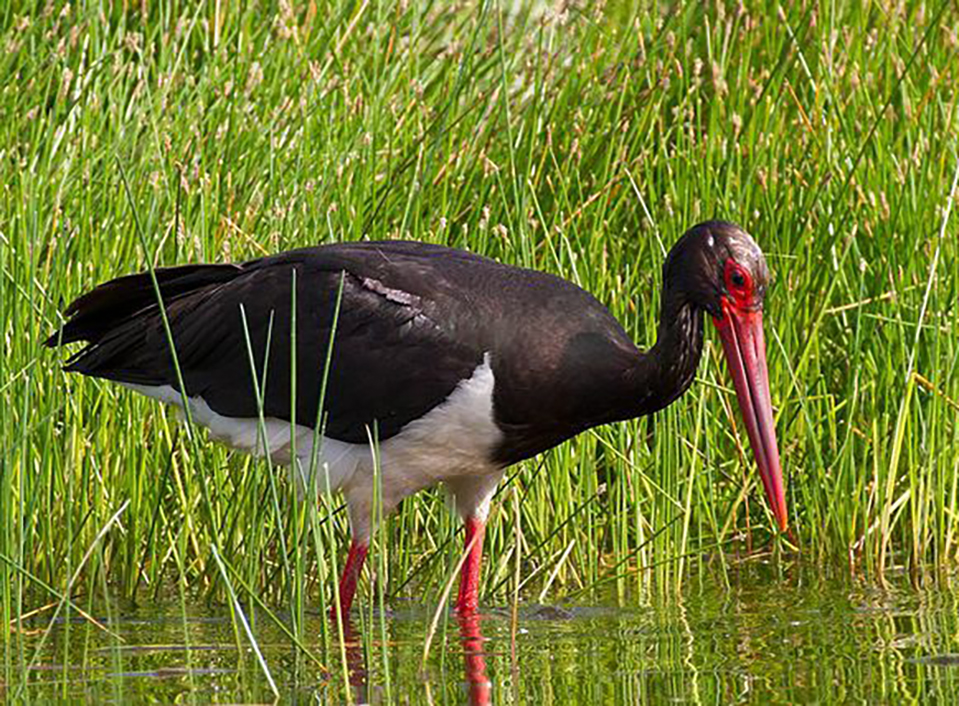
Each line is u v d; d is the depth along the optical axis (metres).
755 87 13.27
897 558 11.73
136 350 10.62
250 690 8.52
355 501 10.41
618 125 13.01
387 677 8.40
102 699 8.39
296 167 12.47
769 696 8.23
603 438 11.49
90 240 11.58
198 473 9.72
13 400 10.68
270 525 10.94
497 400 10.06
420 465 10.30
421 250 10.61
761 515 11.95
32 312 10.47
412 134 13.09
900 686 8.34
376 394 10.14
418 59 14.16
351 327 10.20
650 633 9.74
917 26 13.76
